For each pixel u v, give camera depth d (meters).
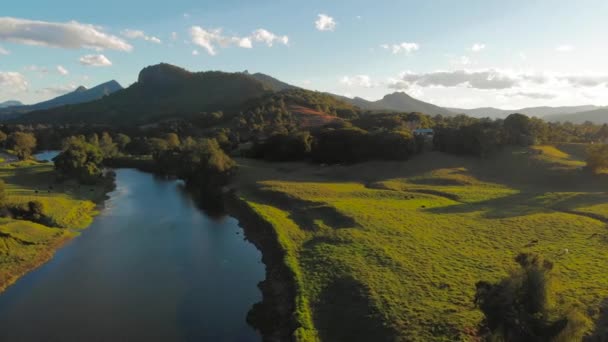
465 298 32.72
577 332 19.84
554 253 41.78
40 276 47.88
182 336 34.84
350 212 62.94
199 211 81.50
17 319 37.75
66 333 35.31
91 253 55.72
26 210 64.94
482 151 109.94
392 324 30.67
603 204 62.50
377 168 109.81
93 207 84.00
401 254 43.94
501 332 20.52
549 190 80.75
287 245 52.59
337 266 42.56
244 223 70.06
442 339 27.88
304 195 79.75
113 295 42.75
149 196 97.50
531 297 20.55
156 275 48.03
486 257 41.84
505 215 59.25
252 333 35.25
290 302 38.41
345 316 33.62
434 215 61.44
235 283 45.59
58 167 101.69
